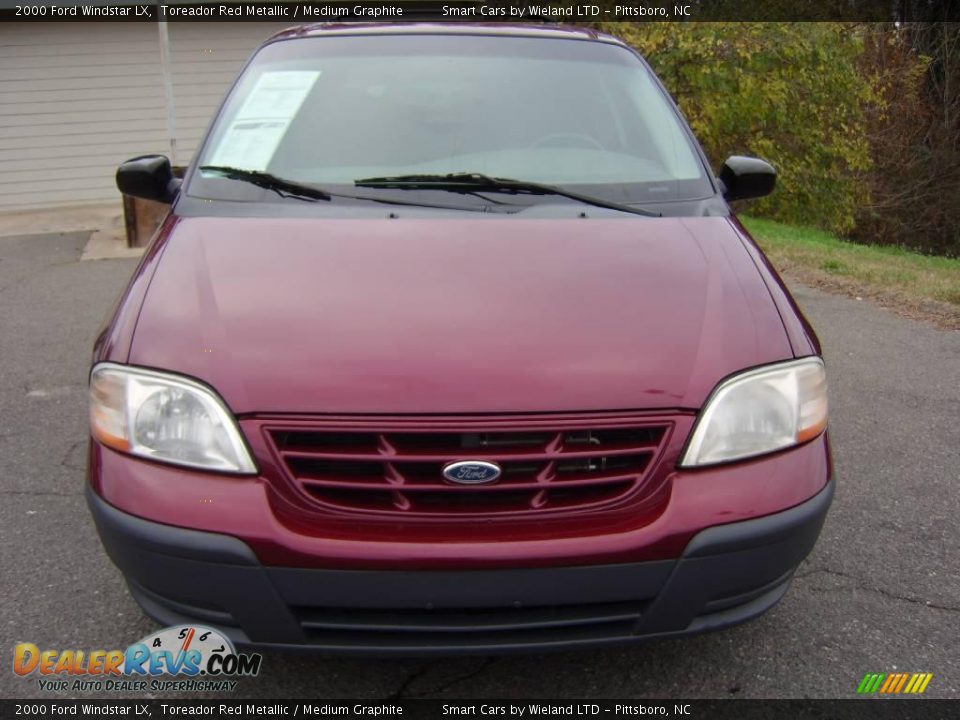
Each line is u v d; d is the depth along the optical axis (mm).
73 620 2740
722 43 12922
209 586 2018
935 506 3545
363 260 2426
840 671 2539
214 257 2461
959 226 20734
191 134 14188
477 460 1988
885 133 20172
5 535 3246
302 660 2586
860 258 9211
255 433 2018
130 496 2053
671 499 2043
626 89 3443
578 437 2051
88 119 13859
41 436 4207
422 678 2516
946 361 5488
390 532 1995
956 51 20578
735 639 2684
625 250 2539
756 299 2369
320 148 3066
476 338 2139
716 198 2998
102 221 12477
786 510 2104
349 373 2051
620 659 2596
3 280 8195
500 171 3008
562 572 1989
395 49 3512
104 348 2250
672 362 2131
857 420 4480
